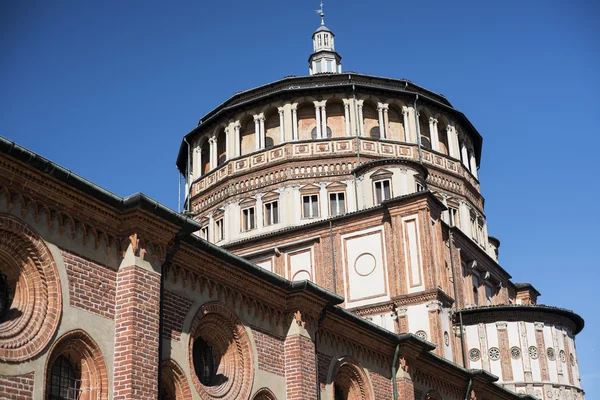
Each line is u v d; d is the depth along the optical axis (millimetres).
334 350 29141
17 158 17688
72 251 19250
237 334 24578
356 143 58219
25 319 17938
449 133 63688
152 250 21094
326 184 57125
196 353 23859
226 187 60125
